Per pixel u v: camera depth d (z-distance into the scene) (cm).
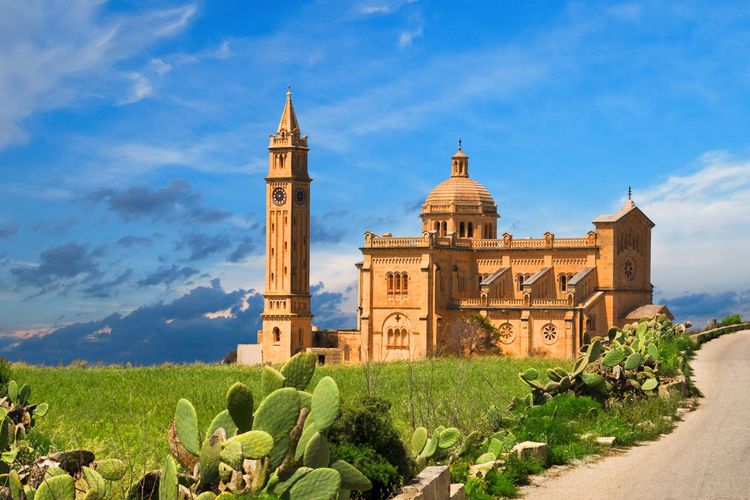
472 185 15200
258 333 15350
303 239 15350
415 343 13412
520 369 7081
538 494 2723
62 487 1862
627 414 3891
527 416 3703
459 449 3069
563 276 13350
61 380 6384
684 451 3306
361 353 13712
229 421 1991
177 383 6400
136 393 5516
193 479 1939
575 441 3406
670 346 6075
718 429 3753
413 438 2766
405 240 13575
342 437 2411
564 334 12575
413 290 13462
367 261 13700
